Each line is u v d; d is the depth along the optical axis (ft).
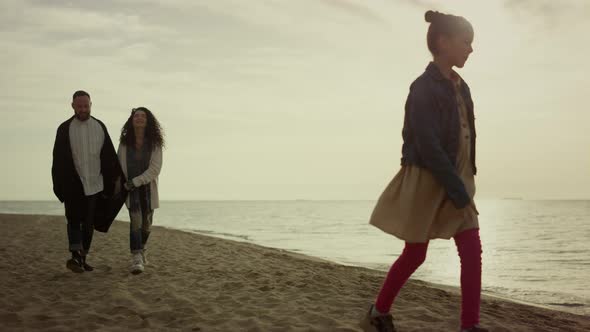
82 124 17.37
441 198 7.94
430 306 14.15
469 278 7.91
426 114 7.80
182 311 12.68
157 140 18.45
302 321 11.66
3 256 23.47
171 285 16.38
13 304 13.03
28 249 26.96
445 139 7.98
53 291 14.98
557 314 16.53
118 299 13.87
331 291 15.88
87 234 17.61
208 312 12.67
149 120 18.49
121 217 150.20
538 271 40.52
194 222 138.92
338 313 12.64
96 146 17.46
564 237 95.96
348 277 20.44
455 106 8.05
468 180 8.28
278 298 14.46
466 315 7.91
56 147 17.17
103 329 10.82
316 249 53.98
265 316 12.18
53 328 10.78
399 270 8.45
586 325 13.87
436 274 34.04
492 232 115.14
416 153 8.09
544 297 25.57
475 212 8.09
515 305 17.99
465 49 8.30
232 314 12.41
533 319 14.08
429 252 55.21
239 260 25.61
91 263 21.43
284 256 30.73
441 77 8.07
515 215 261.65
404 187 8.13
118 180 17.88
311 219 187.42
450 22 8.21
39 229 44.37
